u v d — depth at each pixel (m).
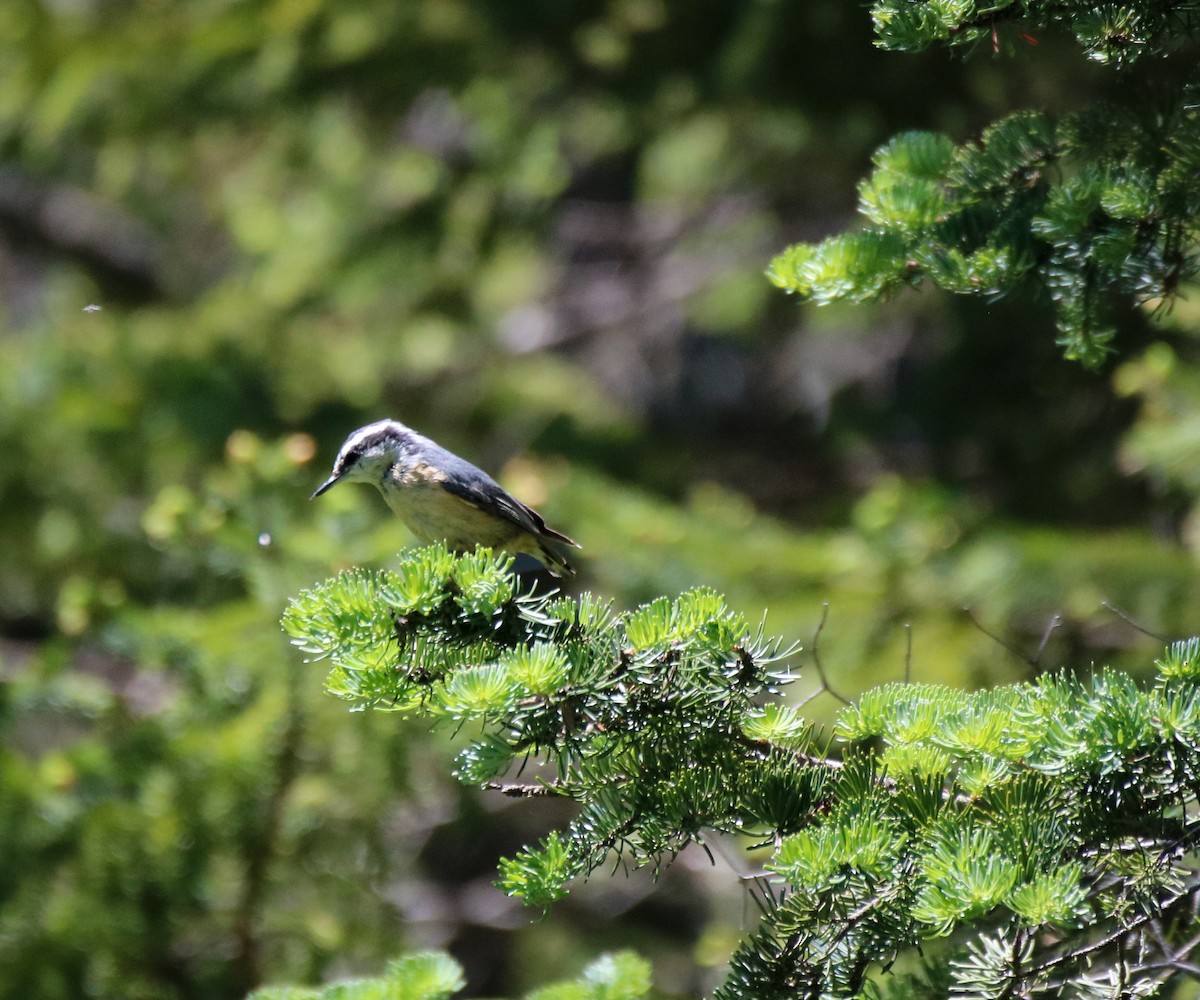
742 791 5.59
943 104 15.06
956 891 4.88
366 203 19.03
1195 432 11.88
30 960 10.57
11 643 17.47
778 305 19.33
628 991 5.76
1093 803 5.38
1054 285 6.53
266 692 10.63
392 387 19.34
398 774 10.92
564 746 5.51
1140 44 6.14
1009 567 12.34
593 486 14.51
